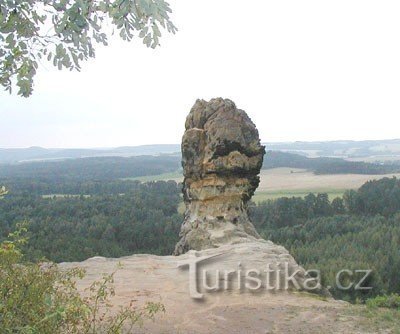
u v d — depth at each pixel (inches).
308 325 362.0
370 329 355.3
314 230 1973.4
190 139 724.0
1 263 199.6
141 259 572.1
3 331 173.0
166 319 361.1
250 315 380.8
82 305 208.2
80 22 191.2
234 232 676.7
